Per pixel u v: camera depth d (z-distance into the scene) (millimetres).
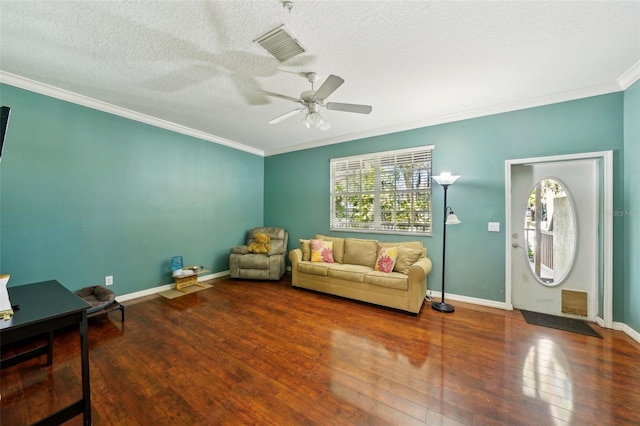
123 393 1637
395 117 3459
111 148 3191
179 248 3971
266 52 2064
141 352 2115
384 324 2654
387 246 3584
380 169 4004
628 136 2426
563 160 2771
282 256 4613
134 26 1771
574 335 2400
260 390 1672
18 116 2512
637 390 1647
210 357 2047
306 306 3168
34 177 2615
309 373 1850
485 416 1459
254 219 5324
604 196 2576
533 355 2062
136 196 3445
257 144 4965
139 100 3002
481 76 2412
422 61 2170
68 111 2828
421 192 3641
